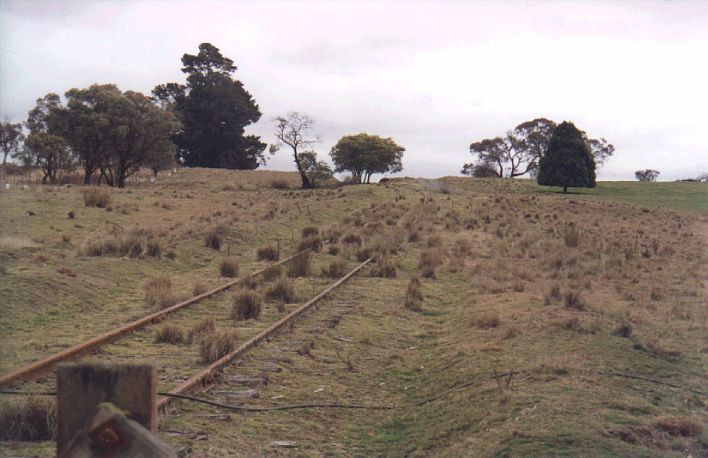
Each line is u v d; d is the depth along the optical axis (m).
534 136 141.62
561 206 67.06
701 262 31.30
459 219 50.25
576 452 8.19
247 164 132.25
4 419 9.09
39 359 12.84
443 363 13.54
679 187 105.88
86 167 81.38
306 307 18.30
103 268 23.25
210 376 11.63
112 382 5.10
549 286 22.33
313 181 96.88
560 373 11.59
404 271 27.62
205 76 128.62
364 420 10.53
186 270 26.55
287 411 10.62
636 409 9.81
